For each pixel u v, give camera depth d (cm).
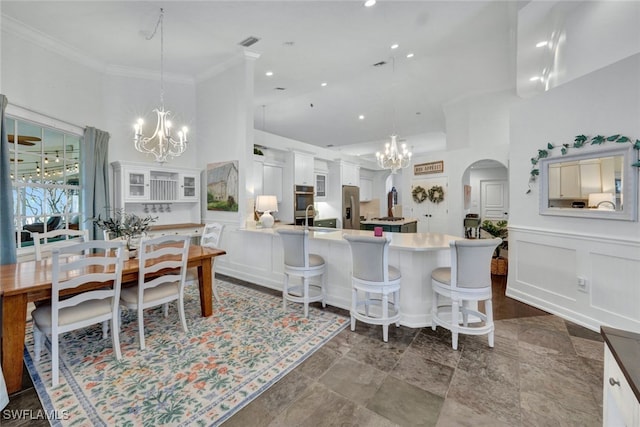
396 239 305
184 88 481
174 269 286
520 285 338
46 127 339
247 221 426
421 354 224
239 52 391
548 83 395
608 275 251
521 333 257
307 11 302
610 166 246
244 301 338
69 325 195
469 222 585
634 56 226
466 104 550
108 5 288
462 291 229
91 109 397
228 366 207
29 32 318
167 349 230
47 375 196
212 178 467
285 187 659
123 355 221
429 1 284
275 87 492
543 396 175
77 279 197
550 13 286
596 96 255
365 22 320
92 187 382
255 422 156
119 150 430
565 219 288
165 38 354
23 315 185
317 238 314
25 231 317
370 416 161
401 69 429
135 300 234
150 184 434
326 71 437
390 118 661
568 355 221
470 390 181
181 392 179
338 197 805
